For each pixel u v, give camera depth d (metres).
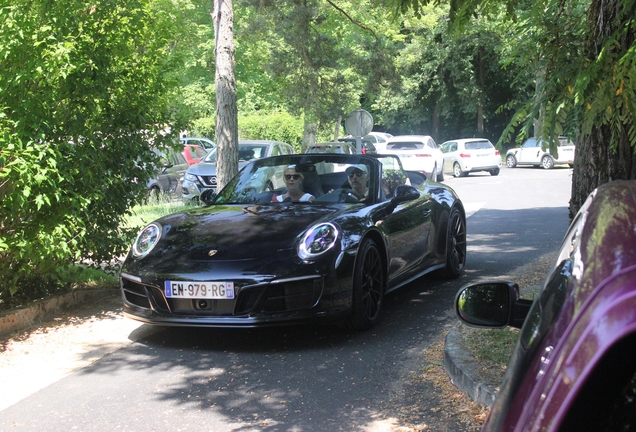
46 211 6.05
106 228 7.18
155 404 4.44
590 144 4.88
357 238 5.78
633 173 4.79
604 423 1.10
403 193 6.76
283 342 5.75
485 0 4.61
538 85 3.66
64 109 6.63
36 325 6.35
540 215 14.48
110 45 6.98
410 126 53.06
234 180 7.32
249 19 21.84
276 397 4.51
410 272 7.09
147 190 7.75
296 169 6.99
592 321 1.13
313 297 5.43
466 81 45.12
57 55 5.92
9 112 6.23
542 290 1.62
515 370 1.38
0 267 6.14
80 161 6.40
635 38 3.50
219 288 5.37
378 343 5.64
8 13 6.04
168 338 5.95
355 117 16.95
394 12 5.06
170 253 5.74
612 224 1.42
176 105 7.98
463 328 5.50
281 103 33.91
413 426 4.01
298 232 5.73
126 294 5.88
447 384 4.64
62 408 4.39
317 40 20.27
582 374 1.10
